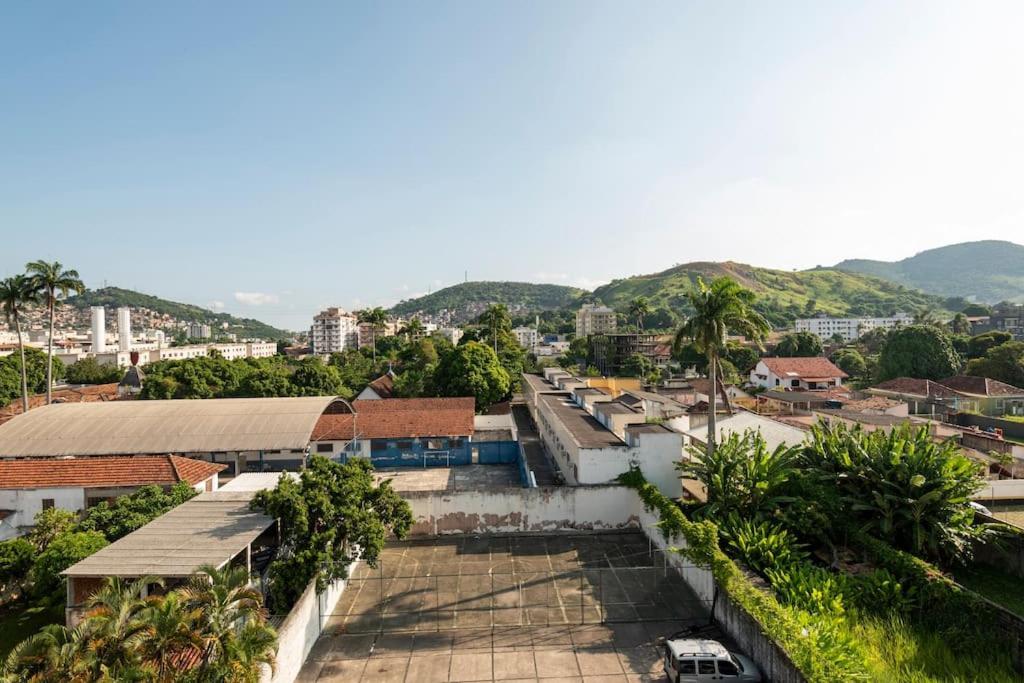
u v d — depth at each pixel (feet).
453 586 65.92
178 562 53.16
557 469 118.01
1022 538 66.23
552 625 57.00
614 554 75.10
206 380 200.03
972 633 51.44
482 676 48.32
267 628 39.88
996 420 155.74
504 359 244.42
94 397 221.25
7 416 158.81
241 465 118.32
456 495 82.94
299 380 198.18
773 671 44.75
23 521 87.10
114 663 34.53
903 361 235.20
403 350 287.89
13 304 147.64
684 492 91.45
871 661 45.62
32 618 60.95
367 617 58.95
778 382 253.85
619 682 47.34
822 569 60.54
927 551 67.77
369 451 128.98
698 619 57.98
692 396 205.16
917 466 67.46
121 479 88.12
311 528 59.67
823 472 76.13
